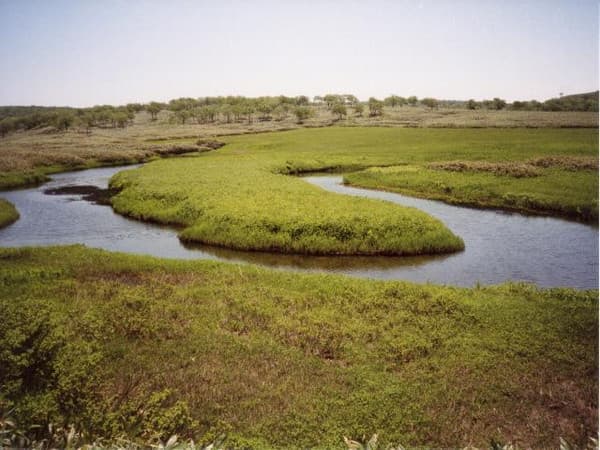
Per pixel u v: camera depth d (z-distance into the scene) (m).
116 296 14.05
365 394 9.12
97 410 8.09
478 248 22.11
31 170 45.16
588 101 118.62
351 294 14.52
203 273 16.81
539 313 12.95
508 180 35.81
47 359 9.13
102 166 54.09
